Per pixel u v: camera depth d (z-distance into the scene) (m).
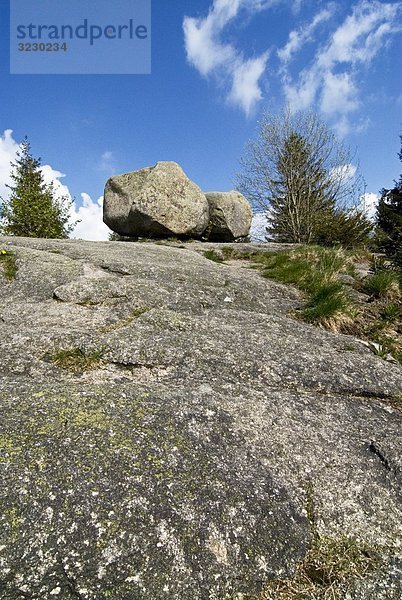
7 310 5.23
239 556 2.22
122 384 3.51
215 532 2.29
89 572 2.00
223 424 3.10
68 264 6.90
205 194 18.14
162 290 6.09
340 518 2.53
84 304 5.48
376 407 3.82
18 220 23.34
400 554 2.36
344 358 4.55
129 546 2.12
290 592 2.14
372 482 2.81
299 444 3.08
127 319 5.09
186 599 2.01
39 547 2.04
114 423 2.84
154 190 15.65
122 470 2.48
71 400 3.04
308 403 3.68
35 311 5.18
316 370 4.20
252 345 4.56
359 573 2.24
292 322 5.84
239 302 6.57
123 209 16.53
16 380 3.55
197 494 2.45
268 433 3.13
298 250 11.48
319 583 2.19
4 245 7.91
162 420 2.96
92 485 2.35
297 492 2.65
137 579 2.02
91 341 4.26
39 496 2.25
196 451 2.76
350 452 3.08
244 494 2.52
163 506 2.34
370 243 16.31
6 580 1.92
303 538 2.39
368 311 7.34
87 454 2.54
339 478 2.81
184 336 4.59
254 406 3.45
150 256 8.88
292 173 27.94
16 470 2.37
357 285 8.73
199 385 3.74
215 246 13.87
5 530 2.08
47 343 4.23
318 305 6.70
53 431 2.69
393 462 2.98
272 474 2.74
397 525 2.54
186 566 2.12
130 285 6.04
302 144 27.81
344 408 3.69
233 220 17.91
